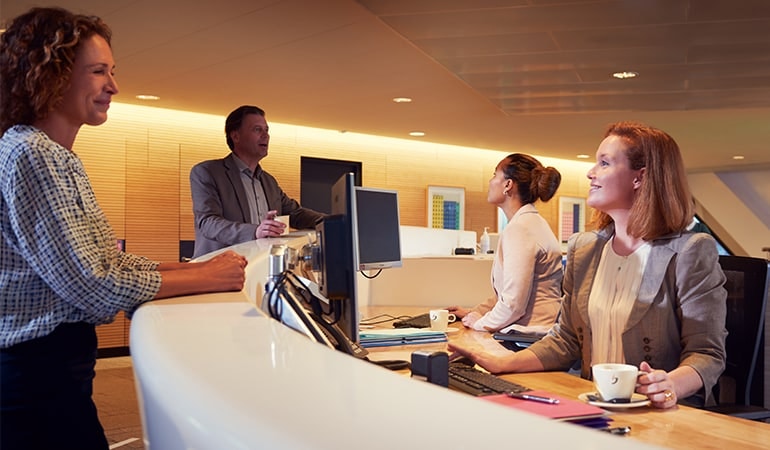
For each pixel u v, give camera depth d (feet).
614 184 6.66
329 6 14.14
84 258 4.25
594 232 7.22
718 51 17.12
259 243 8.14
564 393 5.81
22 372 4.47
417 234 16.84
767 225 43.60
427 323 9.95
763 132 29.68
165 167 26.84
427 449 1.00
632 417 4.96
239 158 11.89
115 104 25.82
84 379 4.78
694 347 6.14
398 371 6.46
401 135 32.37
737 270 8.04
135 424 14.89
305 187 32.04
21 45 4.72
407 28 15.44
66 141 5.03
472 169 37.60
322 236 5.39
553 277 9.97
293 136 31.04
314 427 1.13
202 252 11.16
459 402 1.31
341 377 1.57
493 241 21.39
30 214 4.23
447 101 23.99
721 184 44.75
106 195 25.77
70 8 14.30
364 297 13.23
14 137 4.45
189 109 26.21
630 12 14.26
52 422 4.56
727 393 7.97
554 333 7.23
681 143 33.22
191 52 17.80
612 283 6.75
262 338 2.24
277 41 16.72
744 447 4.23
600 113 25.68
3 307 4.42
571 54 17.57
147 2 13.97
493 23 15.02
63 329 4.61
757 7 13.85
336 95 23.15
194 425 1.27
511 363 6.73
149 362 1.86
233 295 4.35
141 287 4.29
